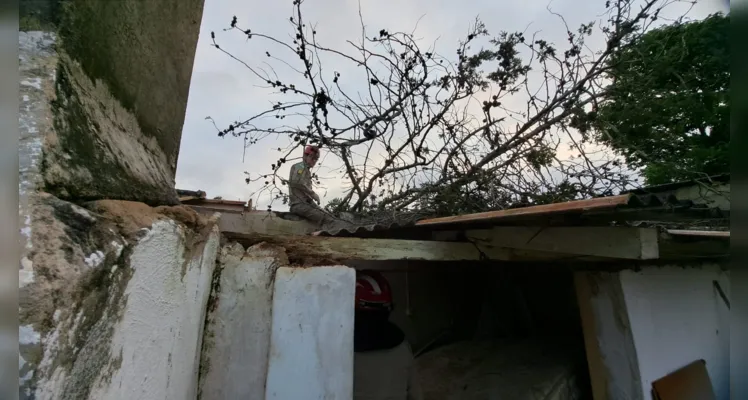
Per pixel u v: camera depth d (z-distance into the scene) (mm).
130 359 908
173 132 1452
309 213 5055
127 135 1116
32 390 587
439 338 4164
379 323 2500
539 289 4359
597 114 4020
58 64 783
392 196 4633
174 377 1209
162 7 1291
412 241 2320
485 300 4391
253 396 1500
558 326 4125
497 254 2562
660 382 2506
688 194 4316
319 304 1574
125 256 865
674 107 4039
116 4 1011
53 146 739
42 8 783
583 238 2021
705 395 2771
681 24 3812
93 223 793
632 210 1523
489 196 4445
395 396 2295
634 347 2453
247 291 1612
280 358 1502
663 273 2945
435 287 4414
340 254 2084
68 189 776
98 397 768
